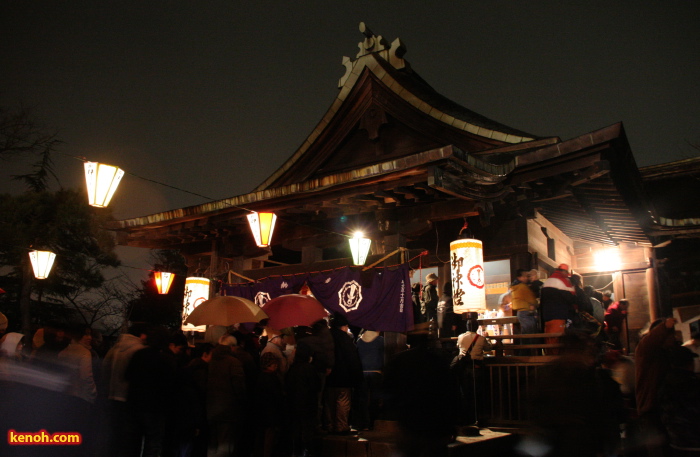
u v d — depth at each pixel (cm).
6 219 2270
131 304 3139
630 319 1391
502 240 1100
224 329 926
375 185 962
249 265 1323
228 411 729
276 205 1088
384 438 809
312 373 795
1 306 2509
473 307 925
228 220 1181
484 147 1141
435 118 1169
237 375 740
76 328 763
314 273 1118
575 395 509
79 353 754
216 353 760
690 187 1460
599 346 958
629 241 1384
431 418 529
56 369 741
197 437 805
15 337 838
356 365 855
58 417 733
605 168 841
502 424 873
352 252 1050
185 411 738
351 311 1039
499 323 993
